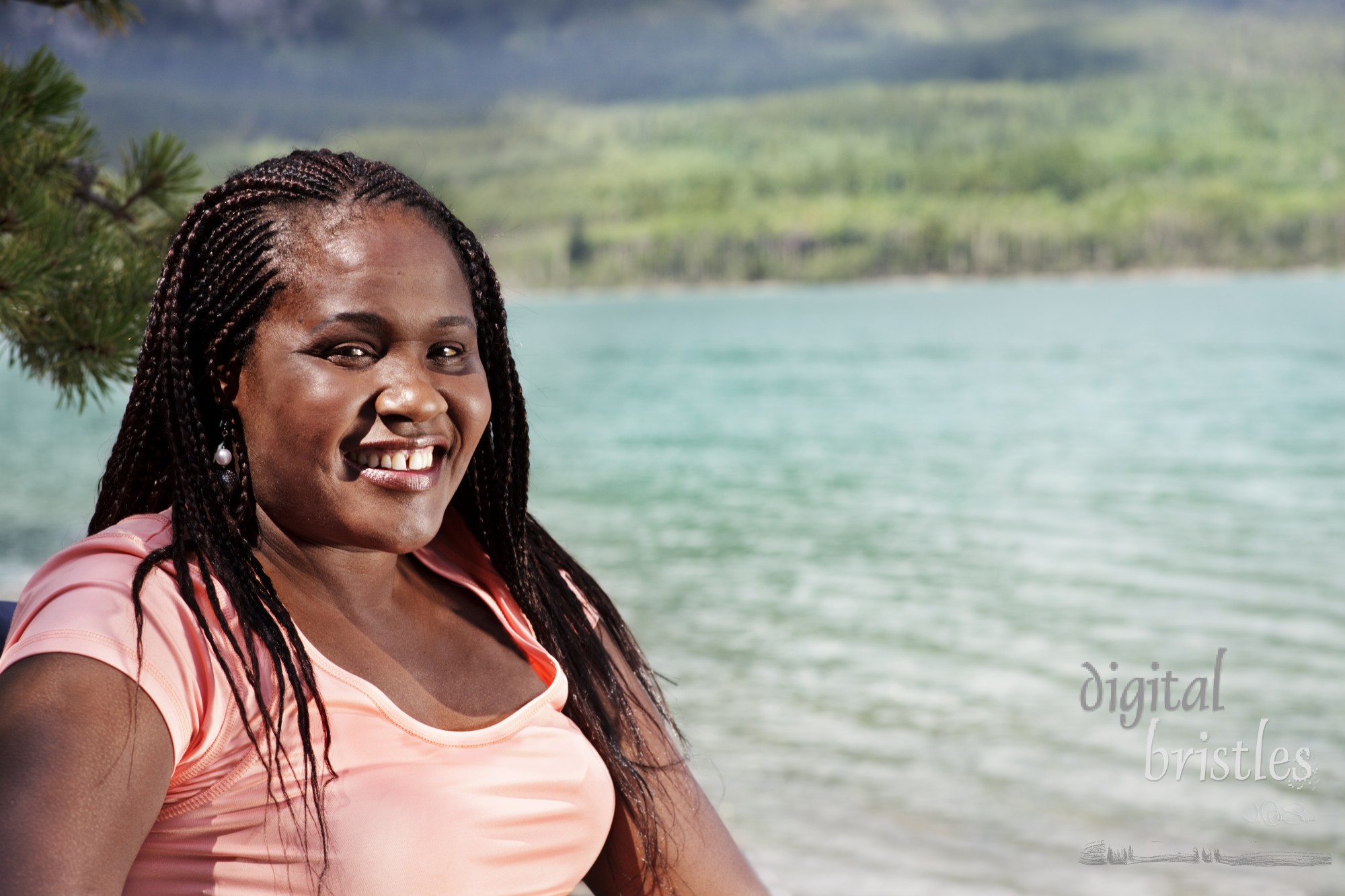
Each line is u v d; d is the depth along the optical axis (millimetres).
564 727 1218
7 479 22062
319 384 1062
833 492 22984
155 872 1008
